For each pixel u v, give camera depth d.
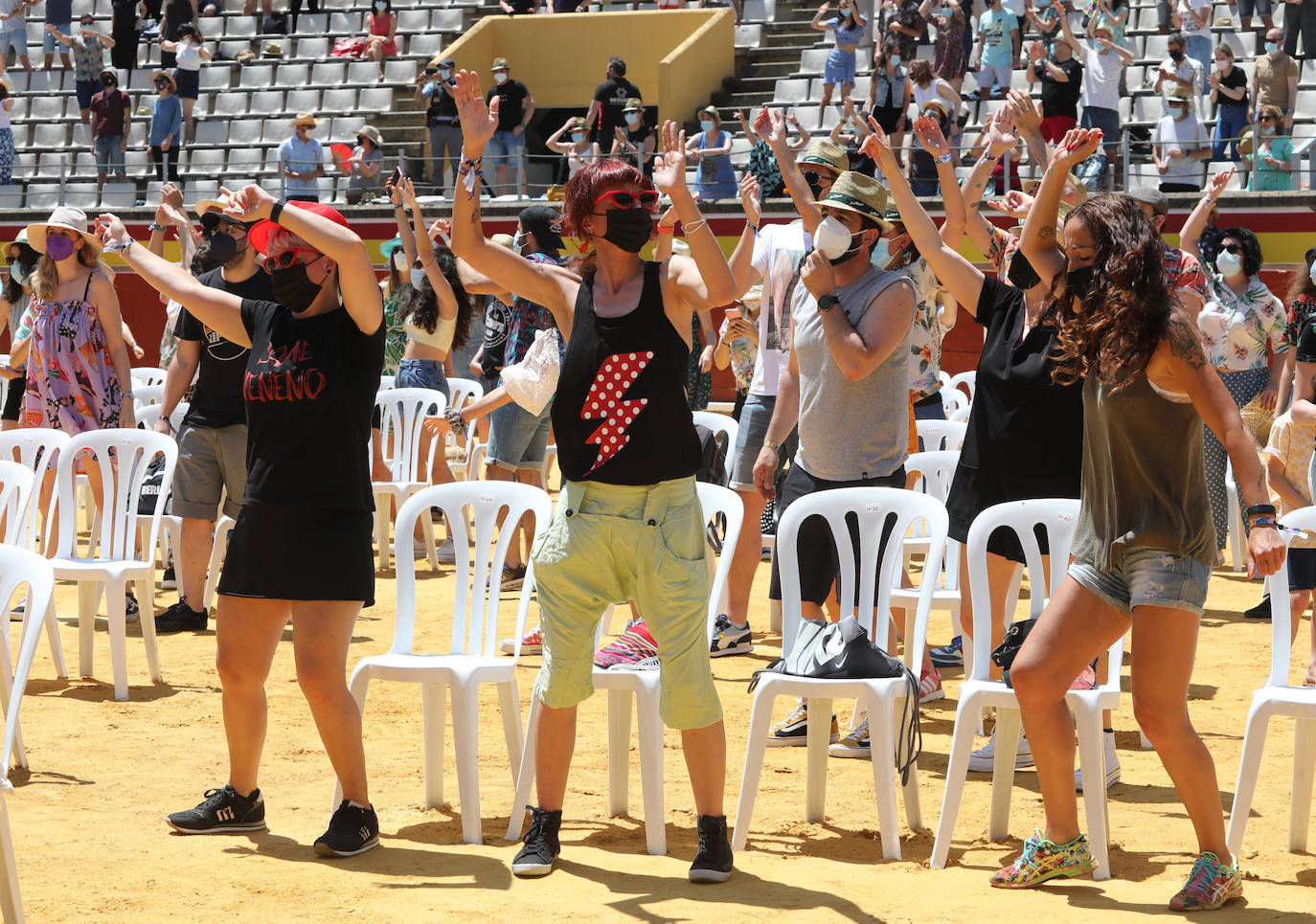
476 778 6.46
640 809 7.04
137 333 28.53
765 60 31.45
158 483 11.59
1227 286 13.04
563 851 6.30
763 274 10.08
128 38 33.69
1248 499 5.26
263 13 34.75
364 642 10.91
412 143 30.09
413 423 14.13
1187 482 5.44
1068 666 5.66
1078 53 24.62
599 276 5.91
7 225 29.52
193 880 5.84
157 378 17.36
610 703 6.87
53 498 10.31
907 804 6.73
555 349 10.90
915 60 24.81
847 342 7.23
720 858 5.89
